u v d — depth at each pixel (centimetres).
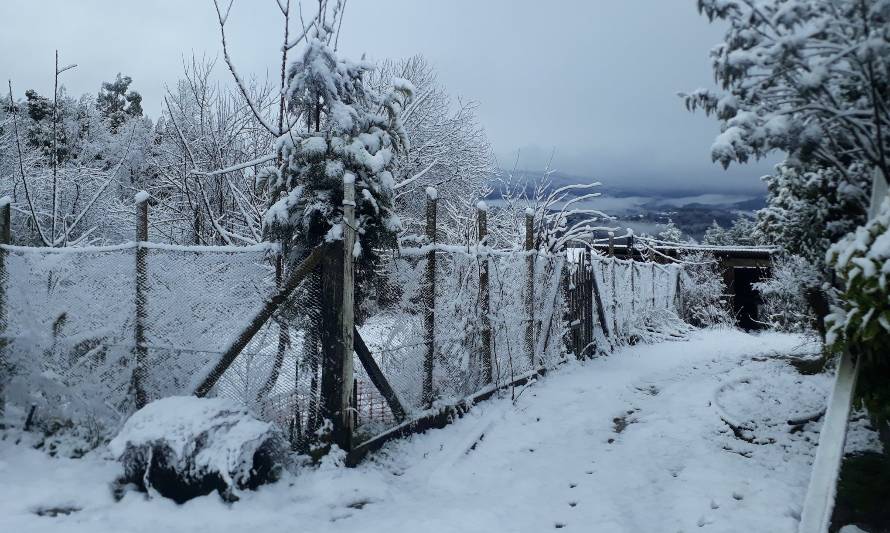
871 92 448
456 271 783
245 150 1340
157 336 563
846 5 425
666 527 454
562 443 683
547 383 993
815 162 539
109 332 572
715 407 786
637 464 602
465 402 775
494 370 873
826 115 475
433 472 577
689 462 594
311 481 512
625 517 476
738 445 638
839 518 436
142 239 569
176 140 1339
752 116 446
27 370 579
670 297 2020
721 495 500
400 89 667
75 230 1210
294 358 560
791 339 1592
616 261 1531
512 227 1741
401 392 670
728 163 444
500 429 730
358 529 441
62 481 481
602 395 906
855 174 561
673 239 3109
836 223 638
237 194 970
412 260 689
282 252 575
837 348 422
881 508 449
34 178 1244
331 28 677
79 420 577
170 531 415
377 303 644
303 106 634
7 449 536
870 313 386
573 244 1670
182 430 466
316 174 586
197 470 454
